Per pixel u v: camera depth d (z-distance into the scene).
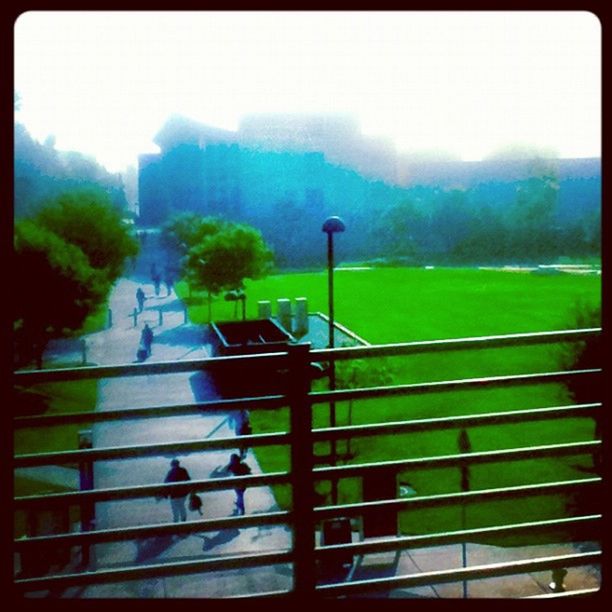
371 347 2.78
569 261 66.50
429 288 59.72
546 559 2.90
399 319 44.41
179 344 33.56
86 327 38.97
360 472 2.81
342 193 85.62
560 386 14.47
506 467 15.66
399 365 29.14
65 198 35.78
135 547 10.51
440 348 2.82
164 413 2.66
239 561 2.69
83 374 2.54
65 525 9.66
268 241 83.94
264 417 20.75
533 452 2.95
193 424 19.92
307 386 2.75
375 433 2.80
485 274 65.88
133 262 66.94
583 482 2.90
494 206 76.12
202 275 55.50
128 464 15.70
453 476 15.18
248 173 84.81
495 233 76.00
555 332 2.87
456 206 79.56
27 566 7.58
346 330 35.06
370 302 52.97
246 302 54.41
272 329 29.14
